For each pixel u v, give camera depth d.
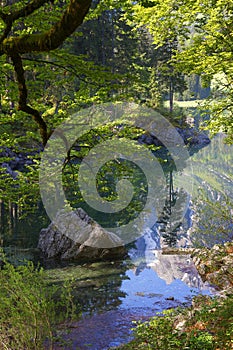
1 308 4.92
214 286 8.80
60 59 4.98
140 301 8.62
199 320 4.53
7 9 5.70
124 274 10.52
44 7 6.06
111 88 6.15
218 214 8.27
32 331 4.94
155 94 34.09
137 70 36.97
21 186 8.77
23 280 5.18
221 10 9.30
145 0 5.33
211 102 10.81
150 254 12.04
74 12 2.51
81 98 7.30
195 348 3.97
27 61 6.11
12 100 6.95
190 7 9.32
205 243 10.93
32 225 16.28
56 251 12.21
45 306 4.92
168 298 8.68
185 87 39.31
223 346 3.83
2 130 8.17
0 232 15.16
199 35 10.19
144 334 4.86
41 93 7.84
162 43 10.91
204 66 9.84
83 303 8.51
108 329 7.13
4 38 3.13
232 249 9.84
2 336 4.94
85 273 10.63
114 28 39.22
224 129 10.70
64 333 6.69
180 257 11.35
